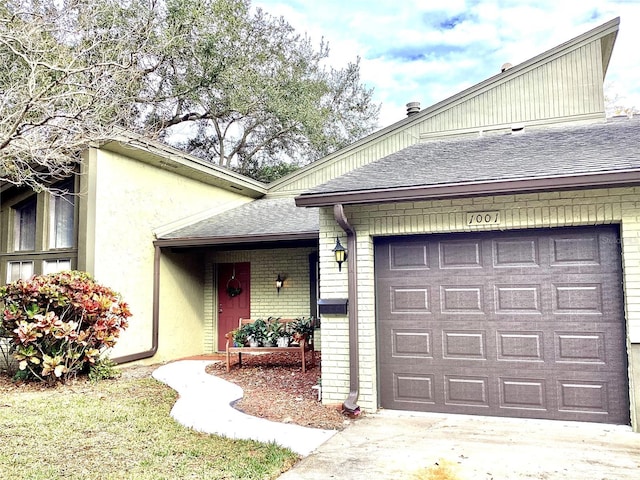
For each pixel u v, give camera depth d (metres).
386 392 6.28
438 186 5.57
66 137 7.54
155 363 10.02
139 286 9.82
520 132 9.20
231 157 20.89
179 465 4.22
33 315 7.41
